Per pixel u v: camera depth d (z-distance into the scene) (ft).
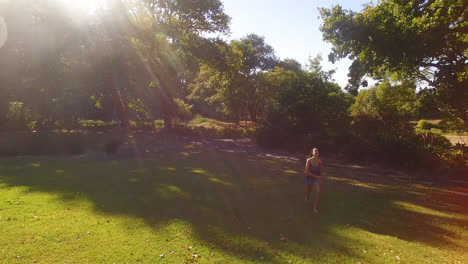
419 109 64.80
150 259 15.46
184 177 37.17
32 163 44.91
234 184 34.45
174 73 91.35
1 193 26.13
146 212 22.80
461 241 21.26
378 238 20.47
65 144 66.39
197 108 181.78
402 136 61.72
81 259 15.05
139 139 88.53
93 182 32.35
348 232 21.09
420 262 17.11
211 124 143.02
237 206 25.72
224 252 16.71
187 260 15.56
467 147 54.60
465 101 48.16
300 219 23.32
